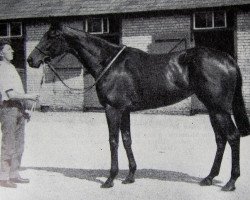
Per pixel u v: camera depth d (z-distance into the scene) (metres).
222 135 7.84
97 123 16.86
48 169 9.40
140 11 19.27
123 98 7.97
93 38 8.21
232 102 7.76
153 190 7.60
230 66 7.59
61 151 11.38
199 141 12.47
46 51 8.22
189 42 18.84
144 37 19.58
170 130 14.70
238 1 18.05
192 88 7.71
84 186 7.97
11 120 8.01
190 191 7.48
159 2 19.34
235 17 18.23
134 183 8.13
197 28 18.78
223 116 7.55
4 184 7.93
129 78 7.95
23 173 9.04
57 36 8.20
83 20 20.64
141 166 9.53
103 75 8.05
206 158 10.18
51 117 18.84
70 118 18.42
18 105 8.12
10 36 22.31
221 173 8.73
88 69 8.31
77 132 14.59
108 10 19.94
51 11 21.19
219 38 20.16
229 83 7.55
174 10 18.86
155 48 19.41
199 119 17.39
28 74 21.80
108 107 8.04
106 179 8.49
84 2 20.89
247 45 18.14
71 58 20.83
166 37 19.16
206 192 7.40
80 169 9.39
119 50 8.16
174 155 10.59
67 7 21.03
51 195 7.37
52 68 8.43
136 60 8.02
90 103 20.88
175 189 7.64
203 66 7.56
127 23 19.86
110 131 8.00
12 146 8.02
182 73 7.71
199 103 19.22
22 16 21.61
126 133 8.27
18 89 8.02
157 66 7.88
